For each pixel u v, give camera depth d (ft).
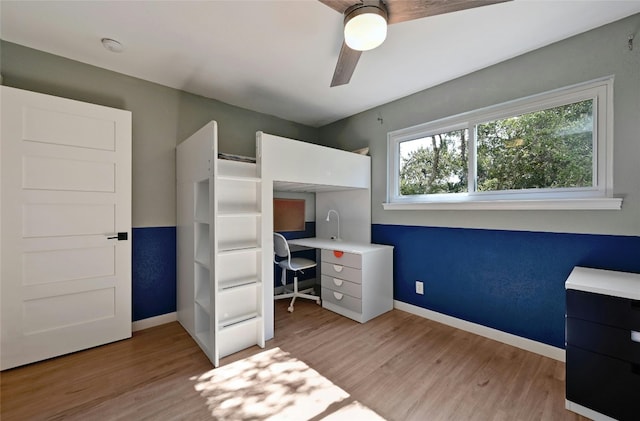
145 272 8.41
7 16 5.59
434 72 8.00
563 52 6.46
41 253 6.52
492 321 7.65
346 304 9.26
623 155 5.75
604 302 4.64
